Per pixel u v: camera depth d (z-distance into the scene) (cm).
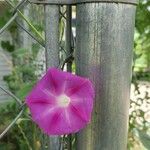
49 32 22
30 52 60
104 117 21
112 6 21
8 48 68
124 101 22
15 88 58
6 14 57
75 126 20
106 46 21
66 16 23
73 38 24
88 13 21
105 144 22
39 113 20
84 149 22
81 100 20
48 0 22
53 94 20
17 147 51
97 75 21
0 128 52
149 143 30
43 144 27
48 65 22
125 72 21
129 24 21
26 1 24
